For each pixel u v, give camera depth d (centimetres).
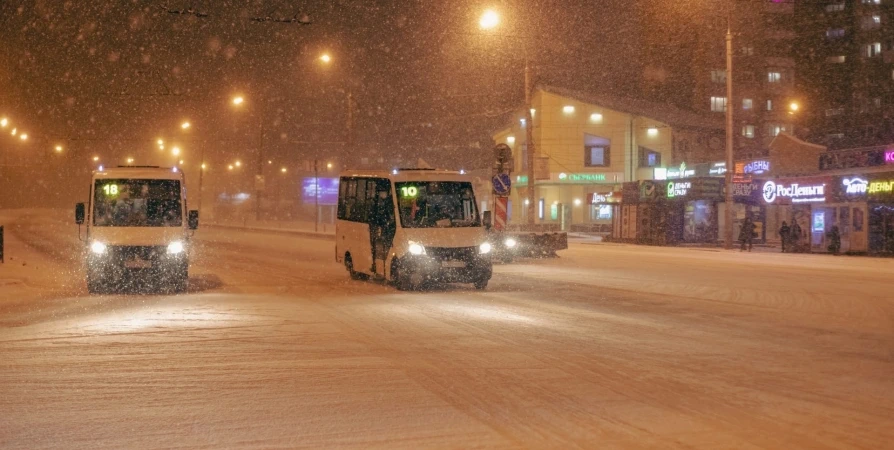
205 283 2212
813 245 3828
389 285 2152
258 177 6838
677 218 4606
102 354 1097
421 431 692
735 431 683
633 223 4872
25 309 1612
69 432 700
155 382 912
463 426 707
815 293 1919
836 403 790
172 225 2005
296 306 1655
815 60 7794
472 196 2081
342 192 2469
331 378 928
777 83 7531
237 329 1327
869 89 7644
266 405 796
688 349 1120
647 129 6475
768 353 1090
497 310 1584
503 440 660
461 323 1395
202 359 1056
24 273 2508
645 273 2517
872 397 819
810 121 7781
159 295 1886
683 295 1869
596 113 6575
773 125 7506
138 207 2008
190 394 850
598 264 2925
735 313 1534
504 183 2897
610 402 795
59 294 1912
